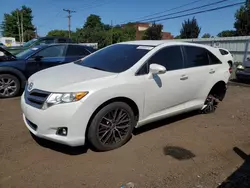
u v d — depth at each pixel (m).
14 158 3.06
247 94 7.28
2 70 5.70
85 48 7.32
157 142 3.67
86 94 2.92
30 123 3.29
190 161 3.17
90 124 3.06
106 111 3.13
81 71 3.54
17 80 5.97
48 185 2.58
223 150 3.51
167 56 3.93
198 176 2.84
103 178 2.73
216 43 19.66
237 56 18.05
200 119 4.78
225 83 5.05
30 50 6.68
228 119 4.85
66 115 2.86
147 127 4.23
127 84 3.28
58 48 6.77
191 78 4.21
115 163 3.04
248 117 5.02
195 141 3.77
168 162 3.11
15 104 5.35
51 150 3.29
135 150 3.38
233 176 2.86
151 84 3.56
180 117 4.84
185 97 4.24
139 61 3.57
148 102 3.60
